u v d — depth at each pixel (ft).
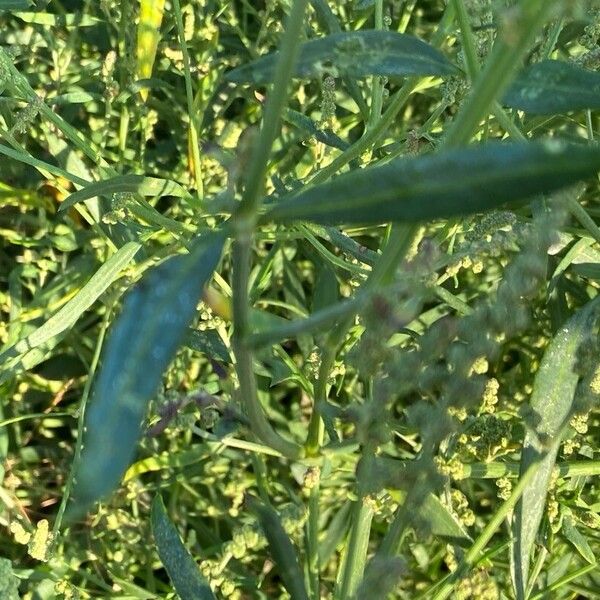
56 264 1.15
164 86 1.10
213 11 1.16
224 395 1.05
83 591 0.87
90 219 1.05
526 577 0.79
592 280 0.91
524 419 0.75
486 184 0.37
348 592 0.74
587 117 0.81
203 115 1.12
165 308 0.42
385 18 0.96
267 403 1.12
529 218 0.90
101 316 1.18
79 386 1.19
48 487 1.16
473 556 0.75
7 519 1.02
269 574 1.11
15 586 0.84
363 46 0.59
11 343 1.09
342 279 1.13
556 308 0.99
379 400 0.50
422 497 0.54
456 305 0.87
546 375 0.76
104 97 1.09
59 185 1.05
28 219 1.18
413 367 0.49
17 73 0.90
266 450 0.82
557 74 0.61
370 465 0.55
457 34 0.87
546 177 0.36
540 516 0.77
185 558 0.76
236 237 0.43
